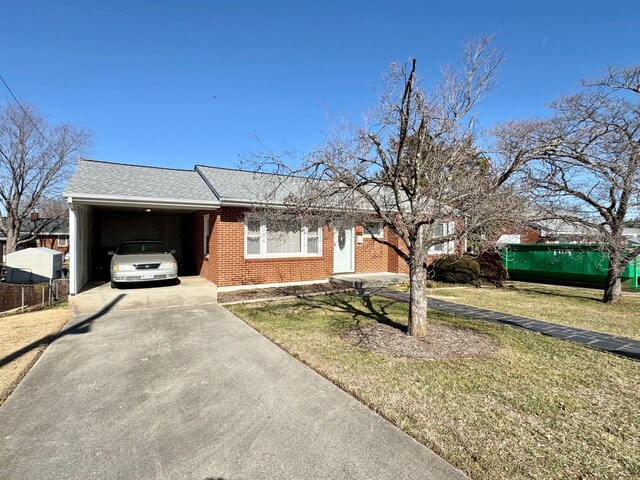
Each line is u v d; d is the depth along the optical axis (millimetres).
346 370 4602
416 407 3598
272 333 6438
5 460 2750
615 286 9844
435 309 8719
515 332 6527
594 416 3449
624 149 8164
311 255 12578
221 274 10828
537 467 2660
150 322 7379
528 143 7133
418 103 5234
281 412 3527
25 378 4418
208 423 3326
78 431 3189
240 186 12320
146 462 2734
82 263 10648
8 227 27172
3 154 26484
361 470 2613
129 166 13734
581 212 9539
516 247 15234
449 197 5215
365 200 6410
